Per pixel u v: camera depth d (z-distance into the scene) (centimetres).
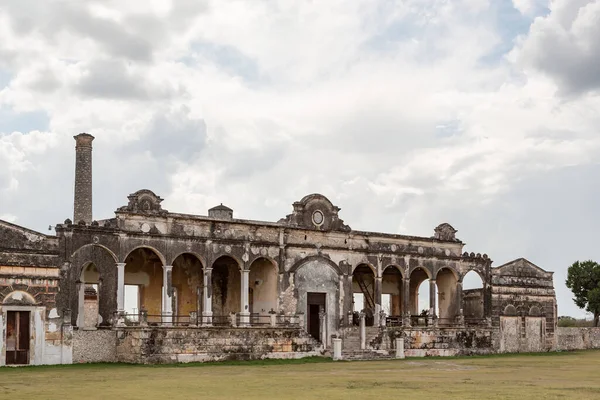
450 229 6656
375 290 6184
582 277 9175
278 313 5650
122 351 4828
